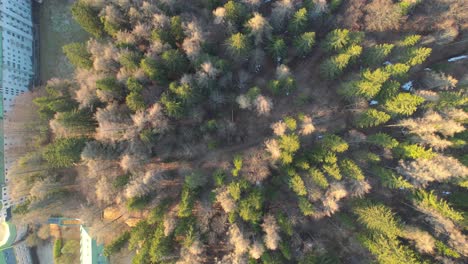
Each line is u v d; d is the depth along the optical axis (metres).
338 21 35.34
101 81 30.61
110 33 36.03
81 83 34.91
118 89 32.91
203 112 35.47
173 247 33.50
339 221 35.62
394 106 33.31
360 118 34.56
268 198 33.91
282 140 32.31
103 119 31.45
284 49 35.47
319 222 36.03
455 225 33.34
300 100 36.50
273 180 34.38
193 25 32.47
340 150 32.19
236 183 32.03
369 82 32.28
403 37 35.19
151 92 33.06
